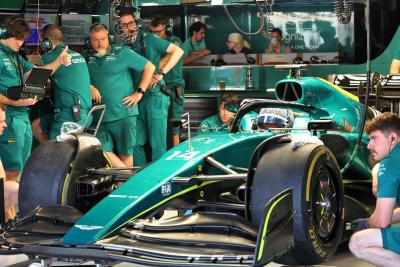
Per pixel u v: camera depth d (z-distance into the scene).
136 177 4.73
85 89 7.61
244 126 6.12
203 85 10.44
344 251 5.73
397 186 4.54
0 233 4.87
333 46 10.92
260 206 4.48
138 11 9.20
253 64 10.91
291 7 10.98
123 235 4.36
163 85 8.62
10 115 6.85
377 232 4.62
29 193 5.09
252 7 11.09
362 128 5.46
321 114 5.96
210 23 11.29
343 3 7.60
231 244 4.20
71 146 5.18
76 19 9.17
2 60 6.86
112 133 8.11
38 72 6.79
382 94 7.07
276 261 4.71
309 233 4.45
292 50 11.08
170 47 8.67
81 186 5.16
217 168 5.07
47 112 7.98
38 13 8.59
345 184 6.14
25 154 7.16
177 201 4.82
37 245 4.30
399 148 4.62
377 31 10.51
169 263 3.97
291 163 4.49
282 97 6.07
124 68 8.05
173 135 9.24
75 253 4.22
